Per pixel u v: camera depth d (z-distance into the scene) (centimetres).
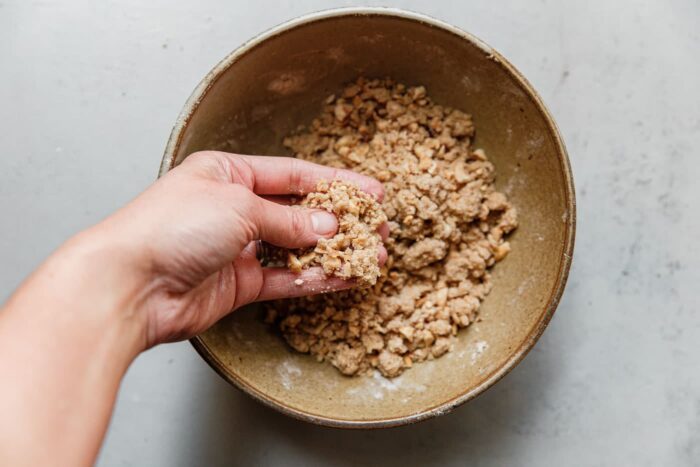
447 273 51
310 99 53
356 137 53
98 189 55
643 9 54
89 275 39
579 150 54
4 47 55
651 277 54
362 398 51
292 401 49
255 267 48
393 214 51
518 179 51
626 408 54
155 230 41
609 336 54
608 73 54
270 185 50
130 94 55
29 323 38
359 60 52
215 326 49
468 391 46
